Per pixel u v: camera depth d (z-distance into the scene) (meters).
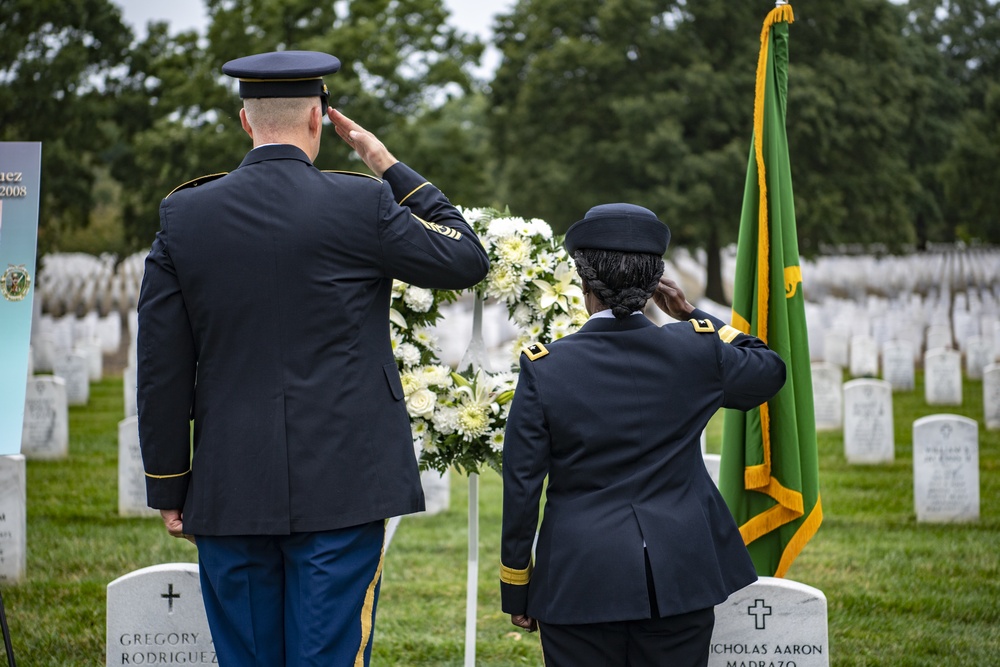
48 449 10.73
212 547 2.72
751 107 31.45
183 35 26.70
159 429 2.72
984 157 35.59
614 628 2.71
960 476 8.19
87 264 39.47
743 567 2.87
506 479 2.75
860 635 5.41
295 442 2.65
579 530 2.69
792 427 3.77
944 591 6.29
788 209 3.88
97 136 27.80
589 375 2.75
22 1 24.84
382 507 2.71
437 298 4.11
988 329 18.81
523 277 4.00
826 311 20.78
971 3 51.31
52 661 4.89
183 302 2.71
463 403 3.94
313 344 2.68
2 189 3.58
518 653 5.30
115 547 7.26
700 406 2.81
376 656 5.23
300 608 2.68
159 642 3.65
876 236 35.94
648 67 32.91
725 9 31.75
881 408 10.55
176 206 2.74
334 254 2.69
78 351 16.78
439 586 6.55
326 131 25.25
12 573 6.31
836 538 7.70
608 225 2.83
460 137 27.98
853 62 32.31
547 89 33.47
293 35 26.33
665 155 30.91
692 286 43.47
